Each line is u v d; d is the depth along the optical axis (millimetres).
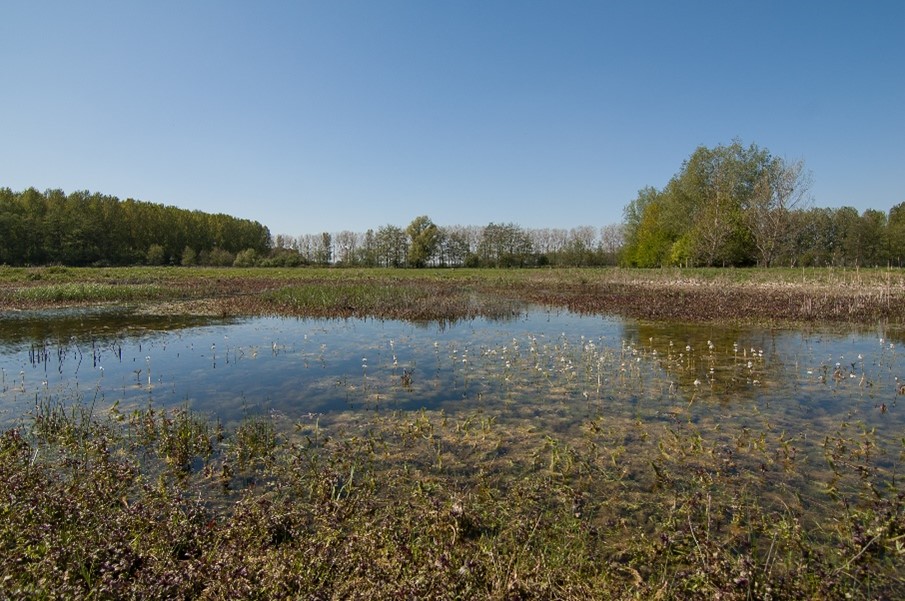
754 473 5027
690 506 4246
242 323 16141
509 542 3746
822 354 10359
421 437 6133
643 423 6527
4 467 4648
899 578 3363
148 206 74188
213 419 6930
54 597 2652
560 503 4480
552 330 14156
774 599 2924
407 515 4027
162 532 3613
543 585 2904
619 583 3213
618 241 78125
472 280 34656
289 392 8195
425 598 2680
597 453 5570
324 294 22125
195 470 5305
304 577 2918
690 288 23781
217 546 3482
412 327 15031
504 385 8438
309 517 4215
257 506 4047
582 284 29531
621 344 11664
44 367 9984
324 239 78062
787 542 3713
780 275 27859
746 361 9836
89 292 24344
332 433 6336
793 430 6207
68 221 61281
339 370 9641
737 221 40906
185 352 11406
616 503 4492
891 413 6770
